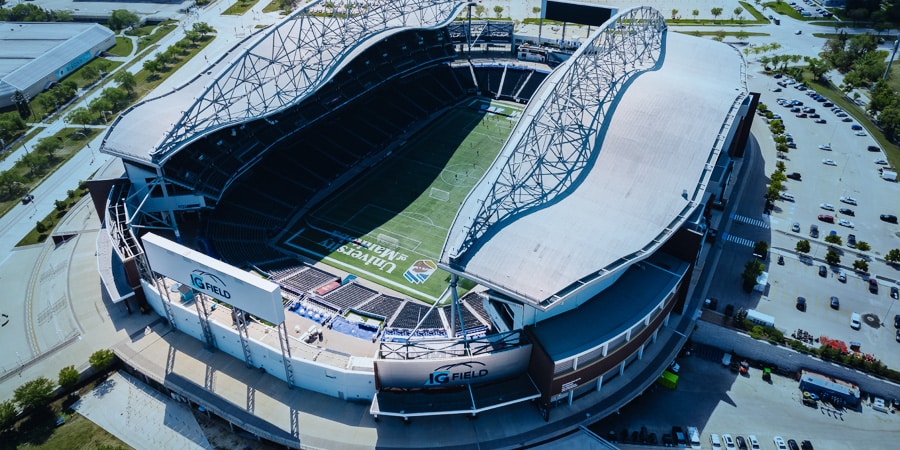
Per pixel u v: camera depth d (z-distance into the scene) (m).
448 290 123.50
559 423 92.44
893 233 140.38
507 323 100.00
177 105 138.50
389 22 182.50
